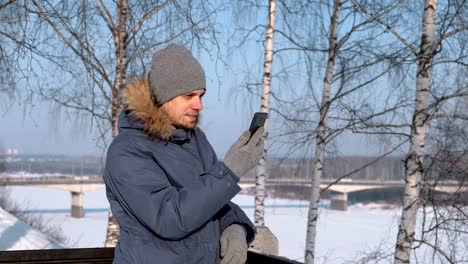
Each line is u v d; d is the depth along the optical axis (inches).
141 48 276.8
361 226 1615.4
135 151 60.2
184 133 62.3
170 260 58.1
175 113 61.1
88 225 1525.6
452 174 244.5
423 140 256.2
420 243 247.9
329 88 323.9
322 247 1037.2
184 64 60.1
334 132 300.0
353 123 287.0
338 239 1274.6
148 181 58.1
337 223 1681.8
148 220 56.6
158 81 59.9
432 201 247.0
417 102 258.4
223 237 64.6
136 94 60.7
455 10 262.4
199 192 55.5
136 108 60.4
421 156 254.4
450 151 248.4
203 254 60.0
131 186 57.8
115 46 286.0
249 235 68.9
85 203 2866.6
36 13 241.0
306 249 324.8
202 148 65.1
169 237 56.6
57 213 1993.1
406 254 253.9
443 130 256.5
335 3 328.2
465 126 255.3
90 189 1830.7
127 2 280.7
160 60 60.5
